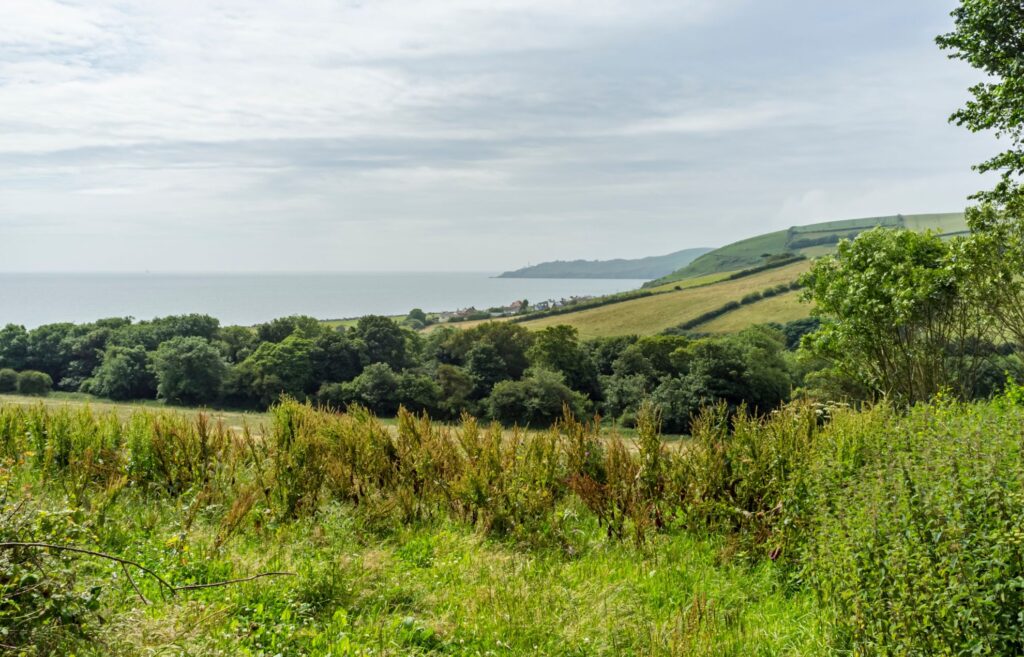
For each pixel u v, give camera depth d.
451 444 8.92
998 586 3.44
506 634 4.75
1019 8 14.62
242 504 7.04
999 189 15.17
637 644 4.52
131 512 7.57
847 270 19.08
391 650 4.39
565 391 51.59
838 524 4.64
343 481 8.48
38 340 67.44
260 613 4.85
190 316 73.62
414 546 6.89
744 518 6.73
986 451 4.74
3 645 3.31
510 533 7.32
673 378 51.41
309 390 59.25
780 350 54.38
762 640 4.56
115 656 3.60
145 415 9.84
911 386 17.14
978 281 14.88
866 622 3.85
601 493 7.68
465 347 67.00
